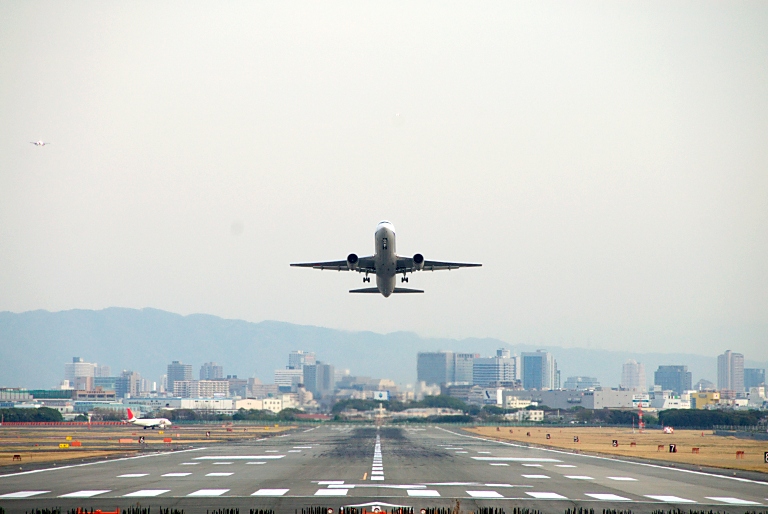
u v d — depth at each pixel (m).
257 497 169.00
